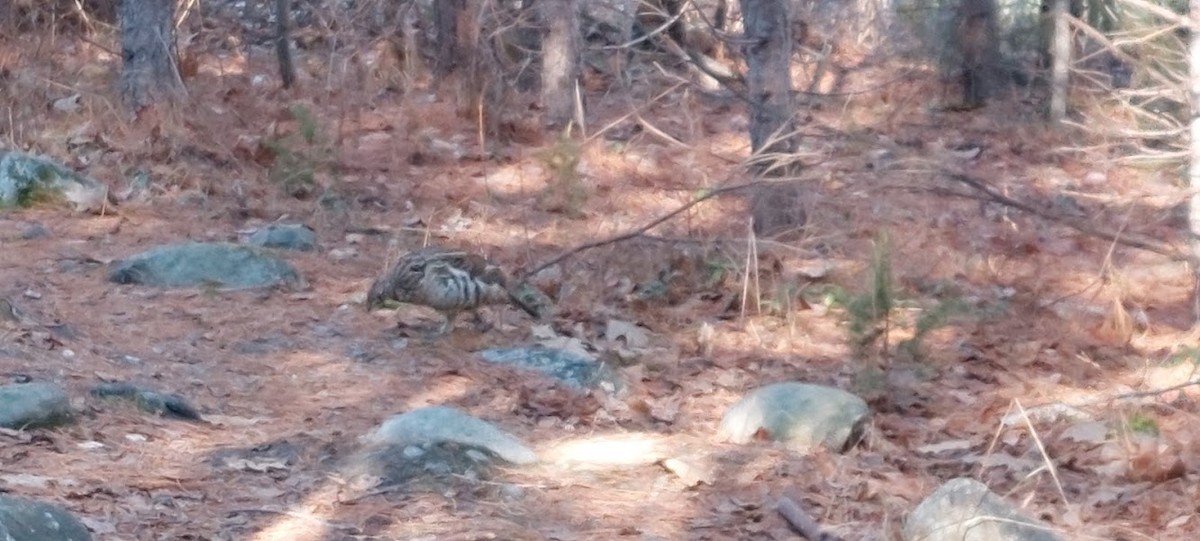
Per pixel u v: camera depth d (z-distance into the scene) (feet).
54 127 45.73
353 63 60.95
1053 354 32.12
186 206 40.47
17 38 54.29
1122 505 22.25
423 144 49.24
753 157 34.12
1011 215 44.37
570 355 28.68
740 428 25.02
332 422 24.40
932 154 48.88
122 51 47.93
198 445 22.59
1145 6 30.91
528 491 21.53
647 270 36.11
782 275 35.65
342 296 32.76
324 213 40.57
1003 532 18.71
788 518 20.70
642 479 22.54
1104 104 52.37
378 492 20.95
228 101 51.75
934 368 30.17
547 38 54.19
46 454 21.12
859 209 40.70
